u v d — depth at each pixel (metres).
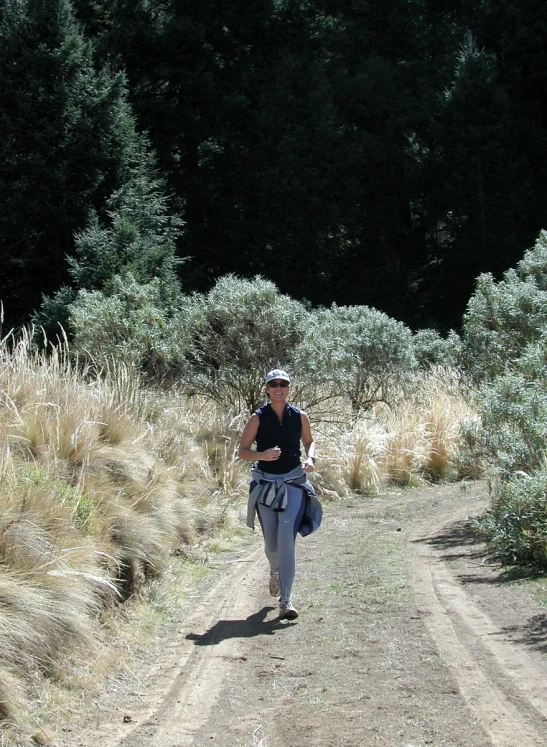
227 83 34.00
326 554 8.03
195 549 8.26
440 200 33.91
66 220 23.05
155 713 4.44
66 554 5.47
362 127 36.00
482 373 11.20
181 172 33.56
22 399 7.80
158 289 16.41
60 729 4.21
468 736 3.91
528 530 7.53
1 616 4.53
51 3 24.47
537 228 33.50
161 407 11.16
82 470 6.80
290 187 31.38
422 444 14.00
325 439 12.85
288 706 4.41
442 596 6.36
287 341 12.62
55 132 23.47
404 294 33.25
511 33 36.03
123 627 5.71
